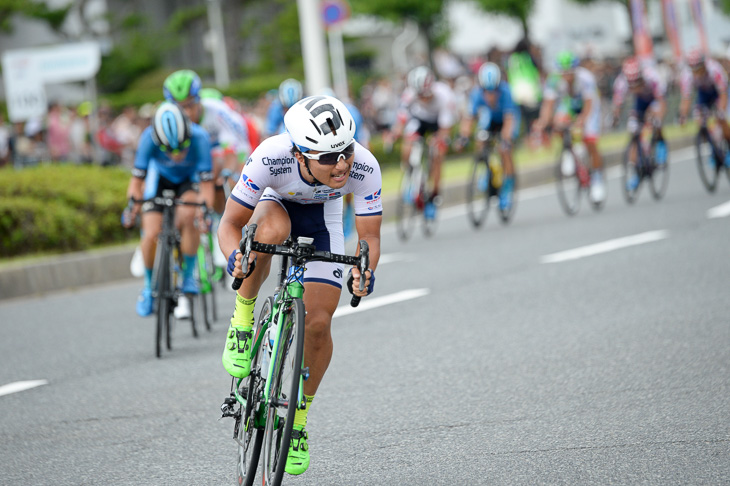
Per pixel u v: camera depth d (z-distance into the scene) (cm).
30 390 1889
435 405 1566
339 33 6956
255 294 1262
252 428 1202
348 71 11750
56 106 6147
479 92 3659
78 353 2186
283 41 11919
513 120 3656
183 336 2302
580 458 1266
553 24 11894
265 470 1140
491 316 2178
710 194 3894
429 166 3584
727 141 3934
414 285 2622
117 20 11944
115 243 3688
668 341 1828
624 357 1748
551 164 5188
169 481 1316
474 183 3681
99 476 1356
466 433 1413
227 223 1247
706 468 1191
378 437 1430
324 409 1594
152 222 2180
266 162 1217
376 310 2342
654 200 3922
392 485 1236
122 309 2702
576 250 2917
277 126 3188
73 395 1822
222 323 2425
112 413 1677
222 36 11781
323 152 1137
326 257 1153
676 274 2430
